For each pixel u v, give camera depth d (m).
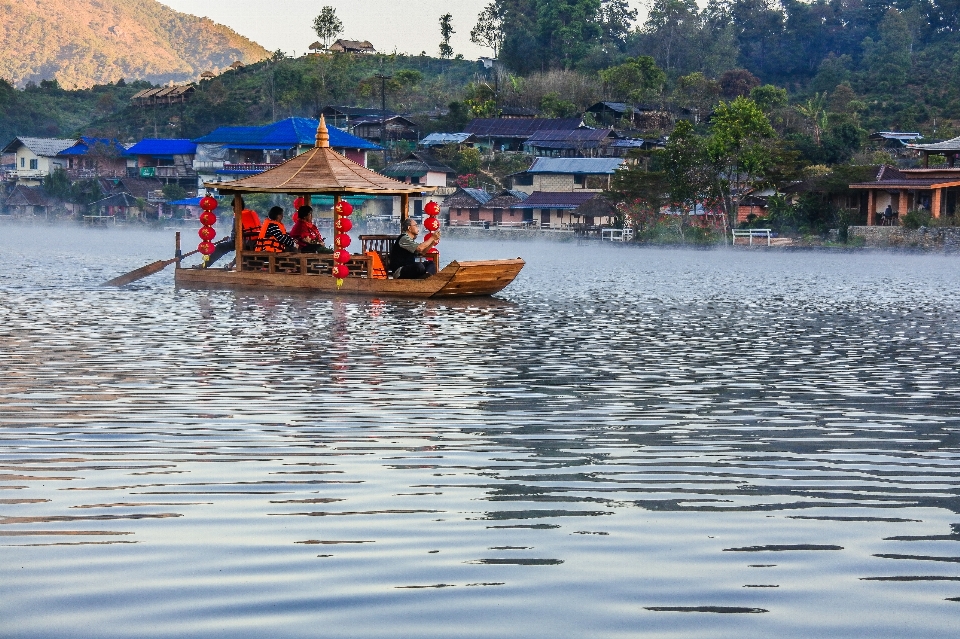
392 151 136.00
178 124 179.62
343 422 11.75
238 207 32.09
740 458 10.24
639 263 58.56
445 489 8.83
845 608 6.14
